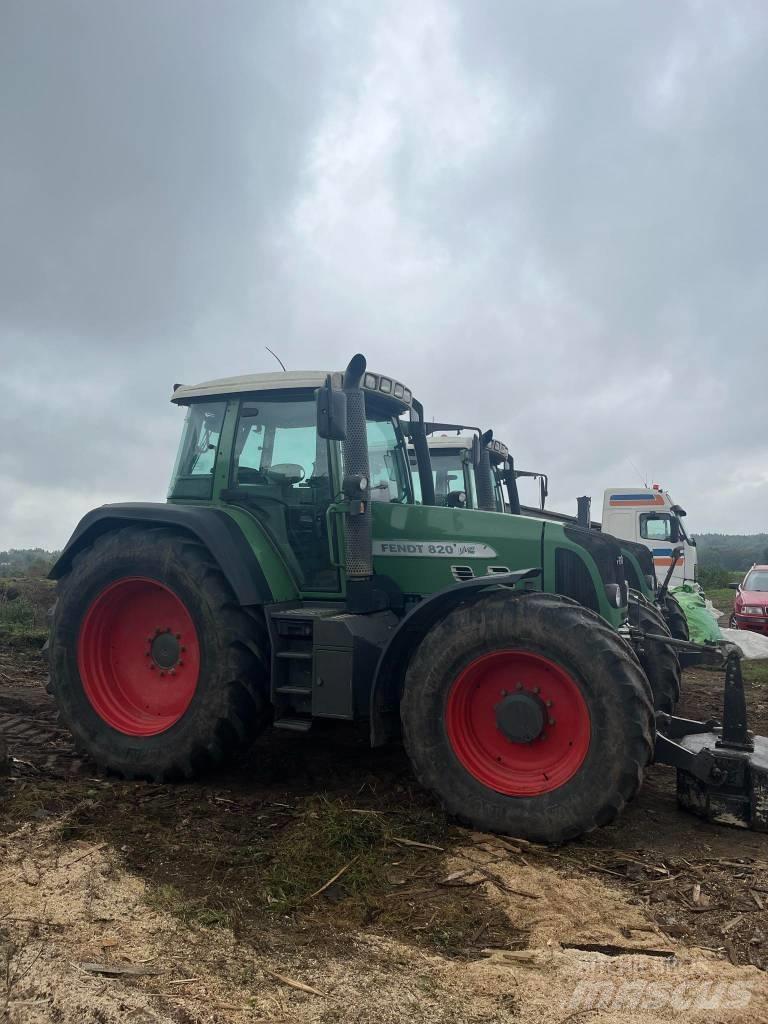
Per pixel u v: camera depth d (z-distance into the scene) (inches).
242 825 146.5
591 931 106.7
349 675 161.8
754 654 390.9
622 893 119.7
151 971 94.0
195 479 204.1
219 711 169.8
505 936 105.9
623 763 134.4
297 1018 85.3
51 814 148.1
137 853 131.1
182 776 174.2
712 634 351.3
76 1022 83.9
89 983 90.8
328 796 163.0
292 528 191.9
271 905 112.3
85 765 186.7
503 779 146.3
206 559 177.0
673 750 151.7
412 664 152.5
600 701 136.9
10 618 422.6
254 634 173.5
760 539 3319.4
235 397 201.9
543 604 145.9
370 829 140.6
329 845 133.2
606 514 660.1
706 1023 84.9
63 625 187.3
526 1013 86.7
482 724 152.8
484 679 152.6
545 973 95.3
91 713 183.0
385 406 215.8
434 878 124.0
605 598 174.9
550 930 107.0
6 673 300.7
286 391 196.5
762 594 477.1
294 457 194.1
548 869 128.0
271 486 194.1
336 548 184.1
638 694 135.9
